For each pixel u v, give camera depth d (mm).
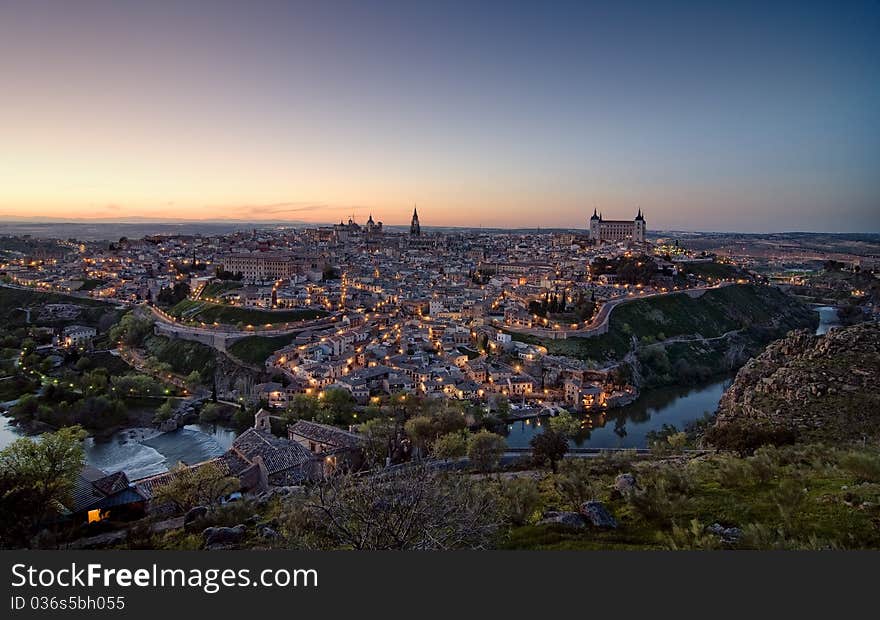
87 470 78062
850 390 100250
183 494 70625
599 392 181625
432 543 31297
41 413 150125
